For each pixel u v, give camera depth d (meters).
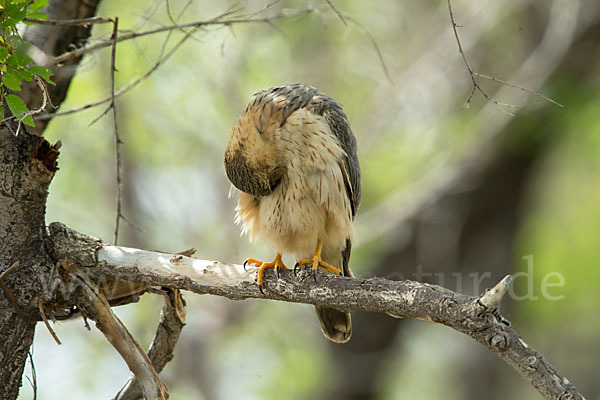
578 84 13.85
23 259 5.86
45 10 7.10
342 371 15.45
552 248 19.84
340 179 7.31
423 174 15.22
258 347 16.14
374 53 15.24
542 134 14.05
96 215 14.54
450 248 14.88
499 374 16.66
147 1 12.53
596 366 21.34
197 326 15.41
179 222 14.96
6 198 5.80
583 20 13.42
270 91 7.62
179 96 14.94
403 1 16.14
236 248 14.37
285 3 14.54
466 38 14.88
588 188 19.59
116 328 5.91
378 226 14.87
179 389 14.91
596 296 20.08
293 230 7.59
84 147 14.43
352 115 15.78
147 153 15.09
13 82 5.56
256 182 7.43
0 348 5.80
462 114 14.64
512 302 16.23
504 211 15.12
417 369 19.39
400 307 5.05
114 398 6.33
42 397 13.60
